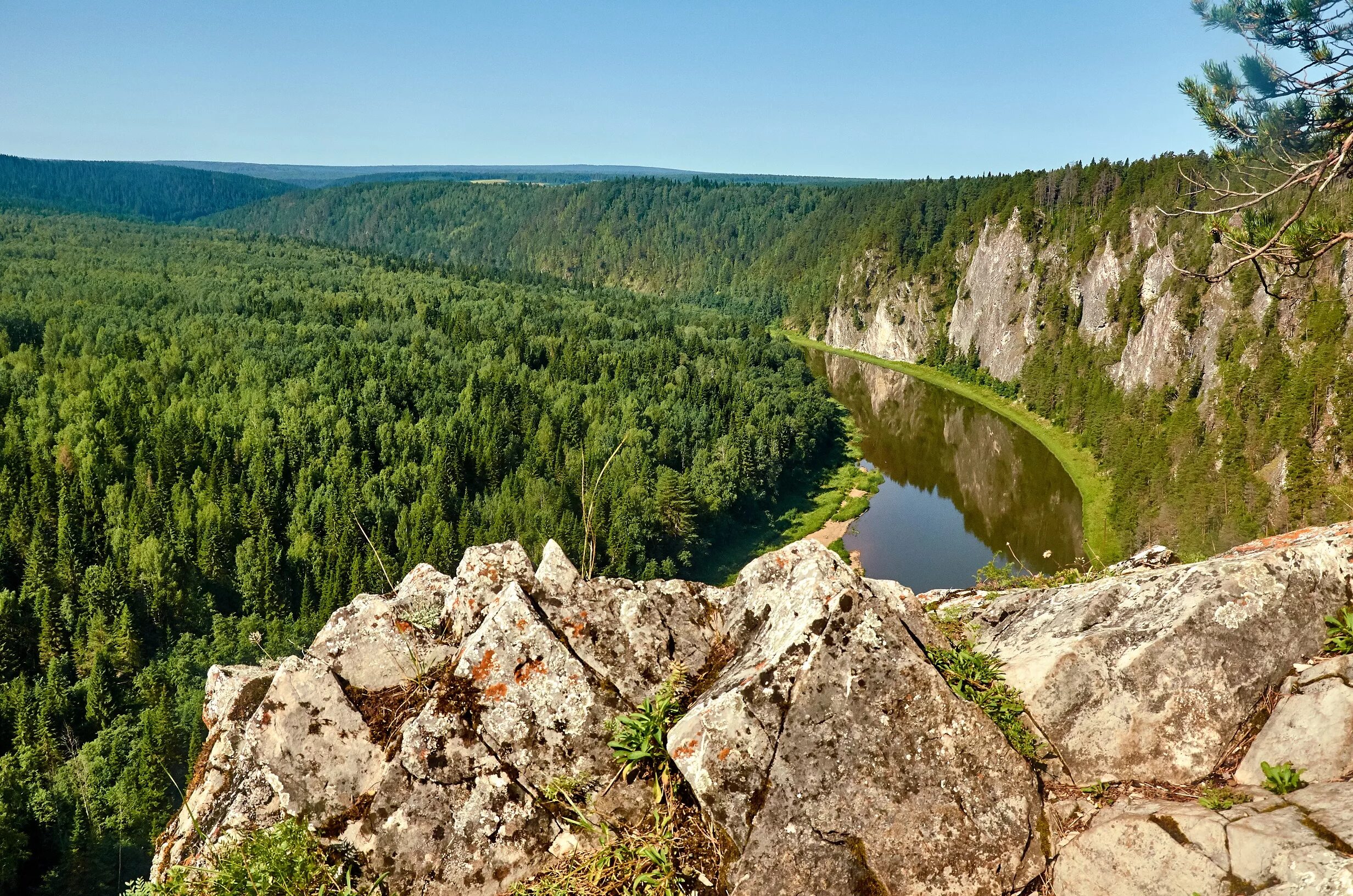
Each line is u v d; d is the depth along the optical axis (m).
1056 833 7.15
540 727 7.70
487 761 7.59
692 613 8.70
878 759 7.05
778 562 8.73
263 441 97.44
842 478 111.62
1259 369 108.00
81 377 112.62
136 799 50.88
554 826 7.44
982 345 193.62
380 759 7.75
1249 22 11.87
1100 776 7.52
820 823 6.89
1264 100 12.10
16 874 47.16
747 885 6.73
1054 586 12.22
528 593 8.56
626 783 7.54
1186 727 7.55
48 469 86.62
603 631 8.38
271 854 6.89
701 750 7.08
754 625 8.32
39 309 152.50
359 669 8.32
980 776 7.12
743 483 94.69
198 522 81.56
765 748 7.07
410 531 82.25
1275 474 95.12
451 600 8.89
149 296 179.25
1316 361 98.19
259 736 7.71
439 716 7.72
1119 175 185.62
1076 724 7.62
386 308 187.00
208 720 8.95
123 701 63.88
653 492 88.50
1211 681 7.68
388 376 126.00
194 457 94.25
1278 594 7.96
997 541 89.94
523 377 135.88
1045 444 133.00
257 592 77.44
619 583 8.83
